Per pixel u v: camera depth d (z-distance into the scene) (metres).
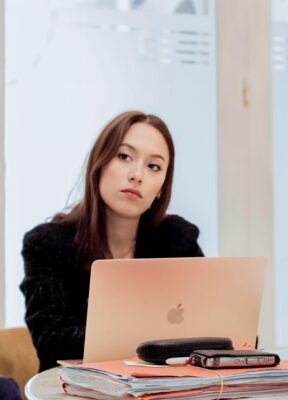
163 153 2.06
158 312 1.54
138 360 1.44
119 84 2.88
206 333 1.61
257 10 3.04
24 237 2.13
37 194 2.77
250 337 1.68
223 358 1.33
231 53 3.00
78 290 2.08
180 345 1.42
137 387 1.20
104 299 1.49
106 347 1.51
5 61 2.72
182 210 2.95
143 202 2.05
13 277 2.72
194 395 1.24
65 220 2.16
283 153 3.09
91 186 2.07
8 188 2.74
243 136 3.02
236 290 1.62
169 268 1.53
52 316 1.92
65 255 2.09
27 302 2.01
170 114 2.94
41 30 2.78
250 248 3.03
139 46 2.90
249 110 3.03
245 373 1.29
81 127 2.83
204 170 2.98
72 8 2.81
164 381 1.22
